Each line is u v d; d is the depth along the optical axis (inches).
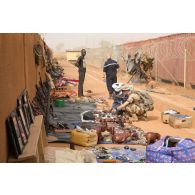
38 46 321.7
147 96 317.1
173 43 446.9
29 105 202.4
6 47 154.3
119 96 321.4
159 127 288.8
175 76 449.1
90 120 297.4
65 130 263.1
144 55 464.1
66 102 397.4
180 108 329.7
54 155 185.6
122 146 227.6
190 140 188.9
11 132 140.6
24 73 222.2
